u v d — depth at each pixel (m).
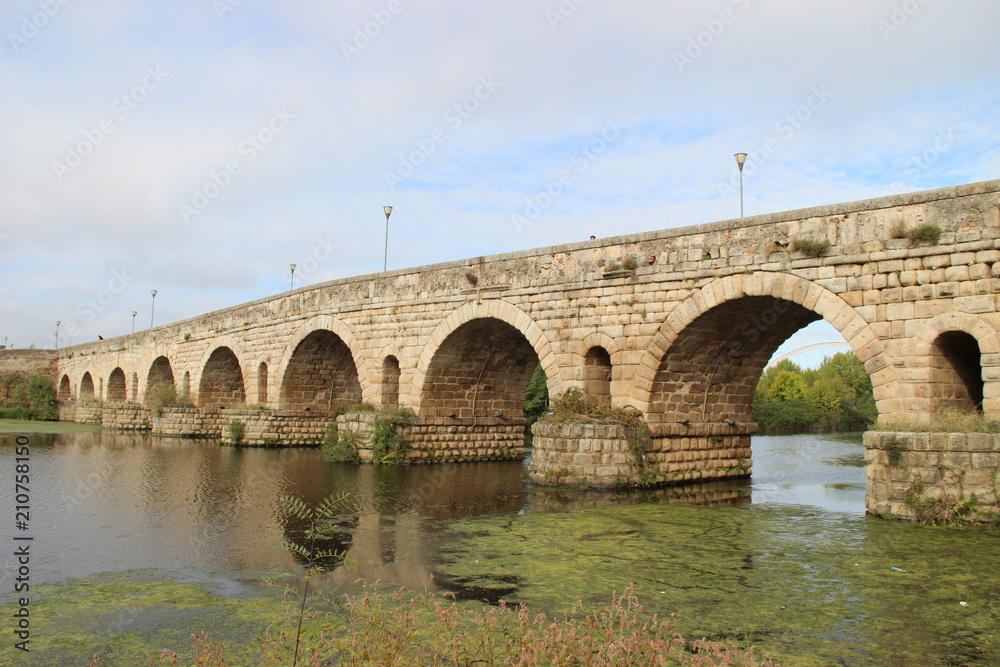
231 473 27.02
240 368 47.50
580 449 22.69
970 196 17.55
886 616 10.34
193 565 13.41
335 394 40.72
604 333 23.98
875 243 18.73
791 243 20.14
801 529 16.25
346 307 33.78
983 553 13.51
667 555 14.02
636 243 23.56
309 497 21.31
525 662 7.02
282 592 11.61
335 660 8.50
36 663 8.85
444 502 20.38
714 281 21.52
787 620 10.23
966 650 9.12
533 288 25.97
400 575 12.69
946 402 18.03
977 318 17.17
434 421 30.67
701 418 24.89
